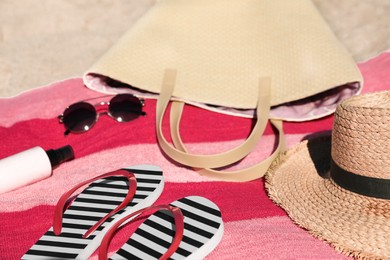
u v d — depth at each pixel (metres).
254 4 1.41
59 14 2.14
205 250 0.98
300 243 1.02
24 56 1.86
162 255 0.97
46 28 2.05
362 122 1.00
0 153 1.28
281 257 0.99
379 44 1.91
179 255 0.97
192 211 1.05
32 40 1.97
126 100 1.32
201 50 1.38
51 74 1.77
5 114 1.37
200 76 1.36
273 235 1.03
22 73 1.77
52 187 1.17
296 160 1.18
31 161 1.17
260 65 1.36
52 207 1.11
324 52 1.35
